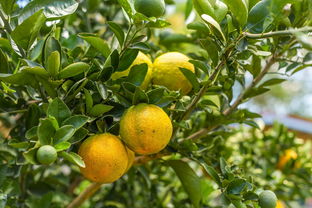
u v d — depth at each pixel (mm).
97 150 673
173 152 821
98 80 708
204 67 748
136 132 674
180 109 739
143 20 701
